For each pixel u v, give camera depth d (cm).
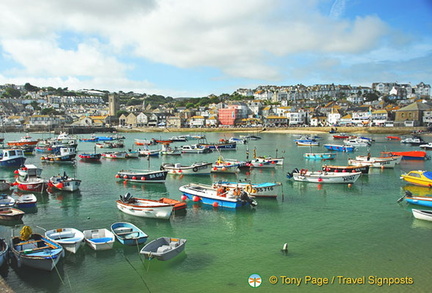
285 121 18138
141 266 2044
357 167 4825
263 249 2298
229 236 2527
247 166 5391
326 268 2038
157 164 6294
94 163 6444
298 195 3703
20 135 15788
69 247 2158
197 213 3053
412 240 2433
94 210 3177
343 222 2831
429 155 7394
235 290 1814
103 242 2167
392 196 3672
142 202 3053
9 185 3941
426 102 17012
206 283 1877
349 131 14975
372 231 2619
